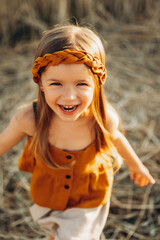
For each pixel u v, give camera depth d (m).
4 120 2.94
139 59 3.83
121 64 3.73
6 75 3.52
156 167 2.57
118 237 2.12
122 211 2.28
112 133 1.57
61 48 1.28
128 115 3.04
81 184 1.55
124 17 4.48
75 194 1.57
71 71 1.24
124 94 3.28
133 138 2.82
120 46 4.04
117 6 4.43
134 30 4.27
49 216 1.67
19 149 2.69
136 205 2.30
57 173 1.53
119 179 2.48
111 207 2.30
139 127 2.91
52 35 1.33
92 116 1.47
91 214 1.59
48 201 1.62
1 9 3.95
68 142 1.49
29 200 2.35
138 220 2.21
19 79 3.45
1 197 2.35
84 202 1.59
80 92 1.28
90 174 1.54
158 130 2.92
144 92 3.33
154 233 2.13
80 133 1.48
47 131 1.48
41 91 1.43
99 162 1.56
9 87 3.34
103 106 1.48
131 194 2.38
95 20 4.29
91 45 1.33
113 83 3.40
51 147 1.51
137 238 2.11
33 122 1.50
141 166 1.77
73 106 1.31
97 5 4.35
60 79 1.25
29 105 1.53
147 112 3.10
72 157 1.49
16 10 4.02
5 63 3.70
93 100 1.41
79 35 1.32
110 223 2.20
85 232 1.56
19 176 2.50
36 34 4.17
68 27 1.37
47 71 1.28
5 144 1.59
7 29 4.07
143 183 1.82
